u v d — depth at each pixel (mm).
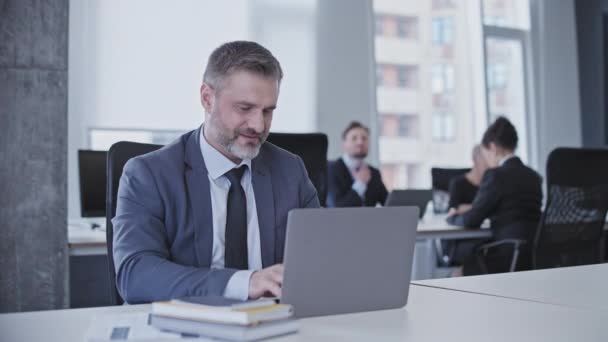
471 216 3908
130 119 5840
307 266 1352
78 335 1233
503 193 3873
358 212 1396
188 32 6059
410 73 7367
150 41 5914
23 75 2793
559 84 8164
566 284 1791
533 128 8109
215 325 1172
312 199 2057
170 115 5988
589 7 8078
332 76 6797
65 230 2852
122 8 5812
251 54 1771
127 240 1728
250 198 1913
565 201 3779
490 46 7898
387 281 1452
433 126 7500
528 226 3891
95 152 3396
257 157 1942
